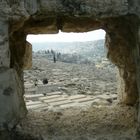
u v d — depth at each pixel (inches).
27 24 152.4
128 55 161.5
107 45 179.3
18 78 143.8
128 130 138.9
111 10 124.6
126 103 181.9
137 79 135.6
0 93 123.6
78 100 300.7
